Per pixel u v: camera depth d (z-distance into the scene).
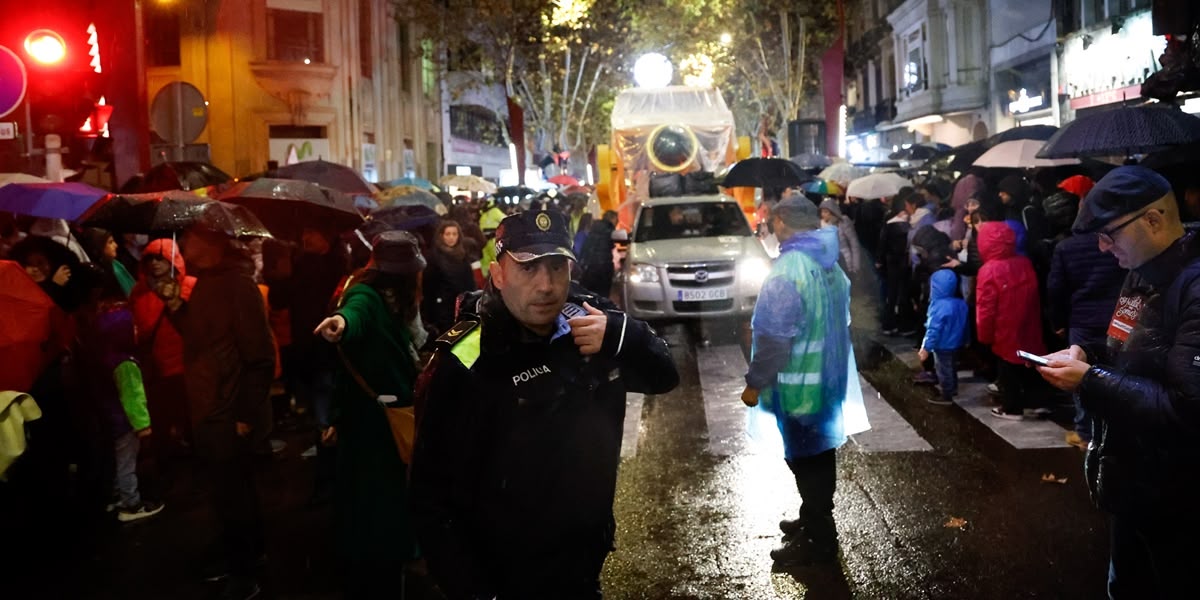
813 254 5.06
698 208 15.14
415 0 34.44
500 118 44.53
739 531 5.90
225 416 5.11
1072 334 6.81
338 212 7.23
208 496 7.17
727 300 13.30
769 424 5.33
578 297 3.01
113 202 5.98
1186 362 2.77
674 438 8.16
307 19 28.55
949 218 12.45
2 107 9.10
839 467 7.09
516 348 2.79
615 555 5.60
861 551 5.48
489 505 2.81
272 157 28.31
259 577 5.39
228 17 27.77
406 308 4.63
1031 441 7.45
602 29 39.19
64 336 6.10
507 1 32.25
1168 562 3.09
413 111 38.19
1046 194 10.85
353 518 4.56
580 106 46.84
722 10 37.09
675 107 22.14
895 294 13.14
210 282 5.13
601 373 2.83
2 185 6.77
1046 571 5.10
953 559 5.31
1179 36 9.55
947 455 7.23
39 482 6.40
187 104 10.94
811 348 5.03
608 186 22.30
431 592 5.26
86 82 13.22
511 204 21.12
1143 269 3.06
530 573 2.82
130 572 5.72
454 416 2.78
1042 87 25.05
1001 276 7.91
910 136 37.41
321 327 4.29
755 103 47.31
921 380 9.72
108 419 6.60
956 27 29.80
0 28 13.18
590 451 2.83
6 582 5.59
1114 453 3.10
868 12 44.38
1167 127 7.69
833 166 19.56
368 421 4.57
